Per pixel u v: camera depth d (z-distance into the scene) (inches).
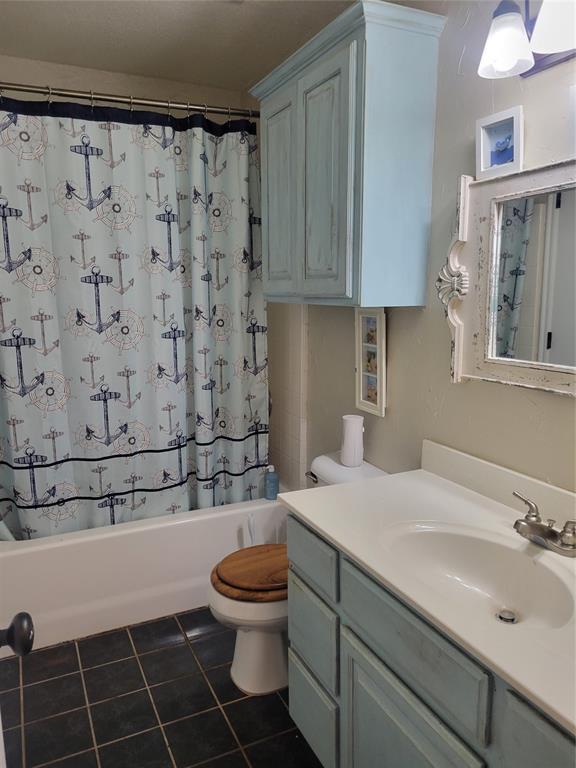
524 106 50.9
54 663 79.9
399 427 73.0
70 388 87.0
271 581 70.6
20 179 79.0
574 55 46.1
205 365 93.0
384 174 59.3
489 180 53.7
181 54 88.5
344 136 59.2
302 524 58.4
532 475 54.3
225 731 68.0
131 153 84.3
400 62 57.9
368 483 63.7
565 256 47.9
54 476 86.9
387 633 45.4
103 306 86.3
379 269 61.2
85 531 87.0
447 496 59.7
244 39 83.0
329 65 60.6
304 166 67.3
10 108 77.3
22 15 75.3
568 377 48.6
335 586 52.5
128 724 69.0
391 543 50.9
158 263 87.7
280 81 71.3
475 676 36.0
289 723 69.4
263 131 77.5
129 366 89.1
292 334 97.9
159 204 86.4
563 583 42.5
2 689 74.6
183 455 94.9
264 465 102.6
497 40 46.3
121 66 93.7
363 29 55.7
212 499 97.8
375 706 47.4
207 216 91.2
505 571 48.4
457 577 51.3
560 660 34.0
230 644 84.3
